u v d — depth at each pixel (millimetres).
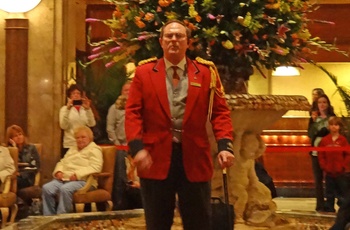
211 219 5500
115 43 7102
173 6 6535
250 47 6551
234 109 6160
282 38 6613
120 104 6578
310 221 7348
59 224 7141
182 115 5078
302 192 16500
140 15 6652
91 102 13367
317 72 18234
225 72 6680
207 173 5109
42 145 13875
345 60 17109
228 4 6441
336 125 12438
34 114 13898
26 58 13914
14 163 10781
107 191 10977
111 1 6863
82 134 10922
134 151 4922
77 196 10648
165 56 5137
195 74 5133
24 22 13883
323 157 12367
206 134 5160
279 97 6355
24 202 11672
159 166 5035
